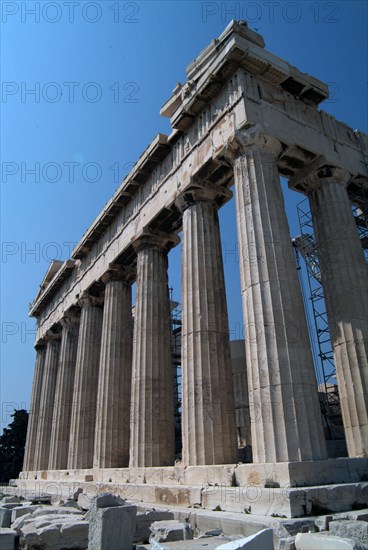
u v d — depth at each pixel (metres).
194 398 13.86
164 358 18.47
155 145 19.06
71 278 31.22
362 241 21.95
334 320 14.62
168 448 17.08
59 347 35.47
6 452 57.62
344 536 7.18
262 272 12.35
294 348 11.52
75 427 24.52
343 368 13.99
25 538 9.09
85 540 9.36
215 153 15.30
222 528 9.57
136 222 21.28
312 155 15.88
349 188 17.95
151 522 10.36
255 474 10.59
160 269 20.16
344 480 10.44
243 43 14.77
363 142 18.23
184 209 16.95
